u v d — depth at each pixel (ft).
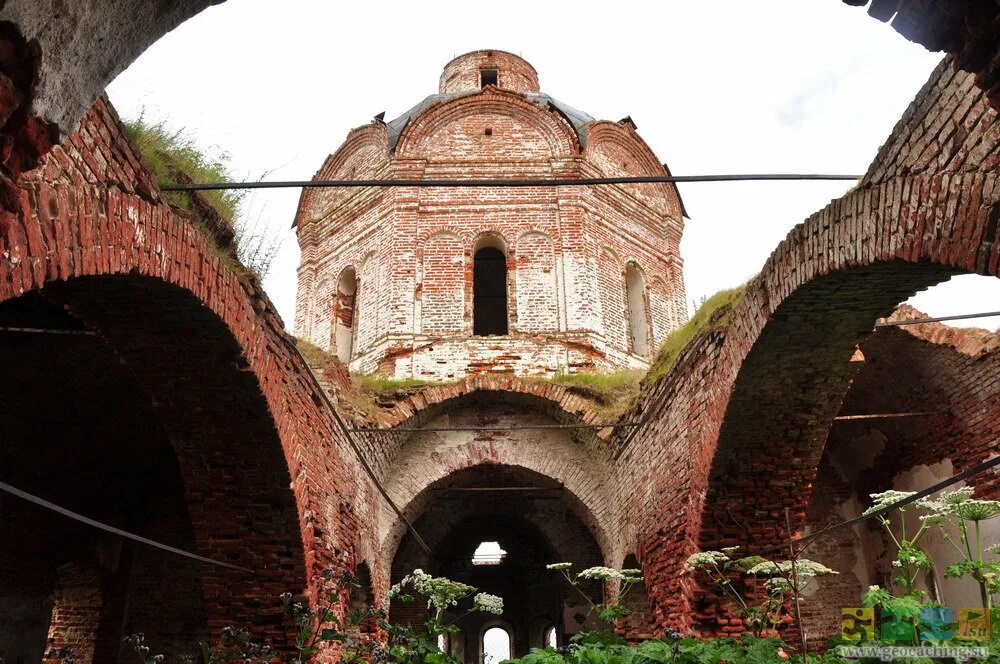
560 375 47.83
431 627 22.84
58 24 9.93
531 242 55.16
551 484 46.68
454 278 53.88
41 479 35.53
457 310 52.85
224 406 24.75
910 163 17.62
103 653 41.27
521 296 53.36
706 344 29.76
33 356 29.86
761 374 26.37
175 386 24.08
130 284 18.97
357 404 41.78
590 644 23.85
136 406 34.06
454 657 23.27
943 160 16.42
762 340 24.93
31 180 12.81
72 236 13.92
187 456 26.37
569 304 52.80
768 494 29.66
